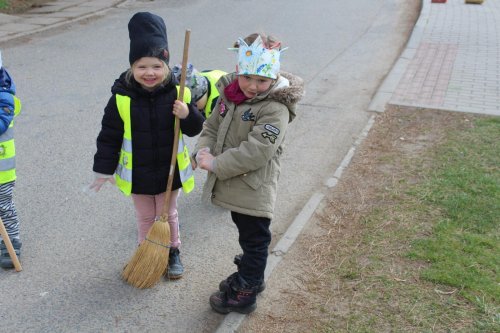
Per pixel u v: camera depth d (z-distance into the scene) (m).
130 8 13.34
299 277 3.53
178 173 3.39
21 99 7.05
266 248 3.13
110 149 3.25
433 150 5.44
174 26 11.48
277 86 2.88
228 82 3.13
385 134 5.99
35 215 4.37
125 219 4.37
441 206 4.29
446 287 3.35
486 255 3.64
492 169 4.93
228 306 3.20
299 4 13.99
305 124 6.40
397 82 7.82
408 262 3.60
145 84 3.14
